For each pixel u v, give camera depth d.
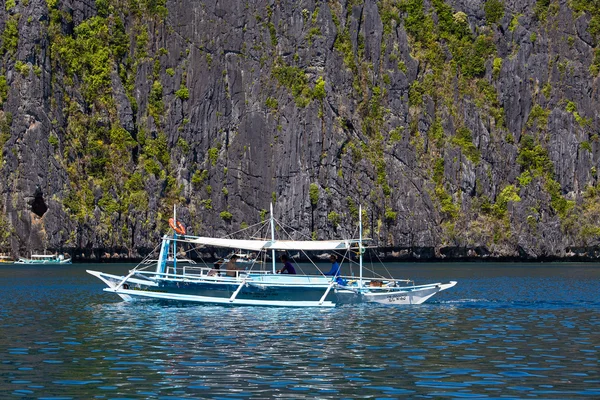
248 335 82.56
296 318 98.44
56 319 97.50
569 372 62.00
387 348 73.94
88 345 75.19
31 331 85.75
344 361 66.69
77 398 52.75
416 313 105.62
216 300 111.62
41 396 53.31
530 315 104.06
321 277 113.81
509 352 71.81
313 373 61.19
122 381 58.03
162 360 66.75
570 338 81.19
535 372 61.94
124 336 81.56
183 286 113.31
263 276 113.06
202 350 72.25
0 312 106.38
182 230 117.69
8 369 62.72
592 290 156.50
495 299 131.25
